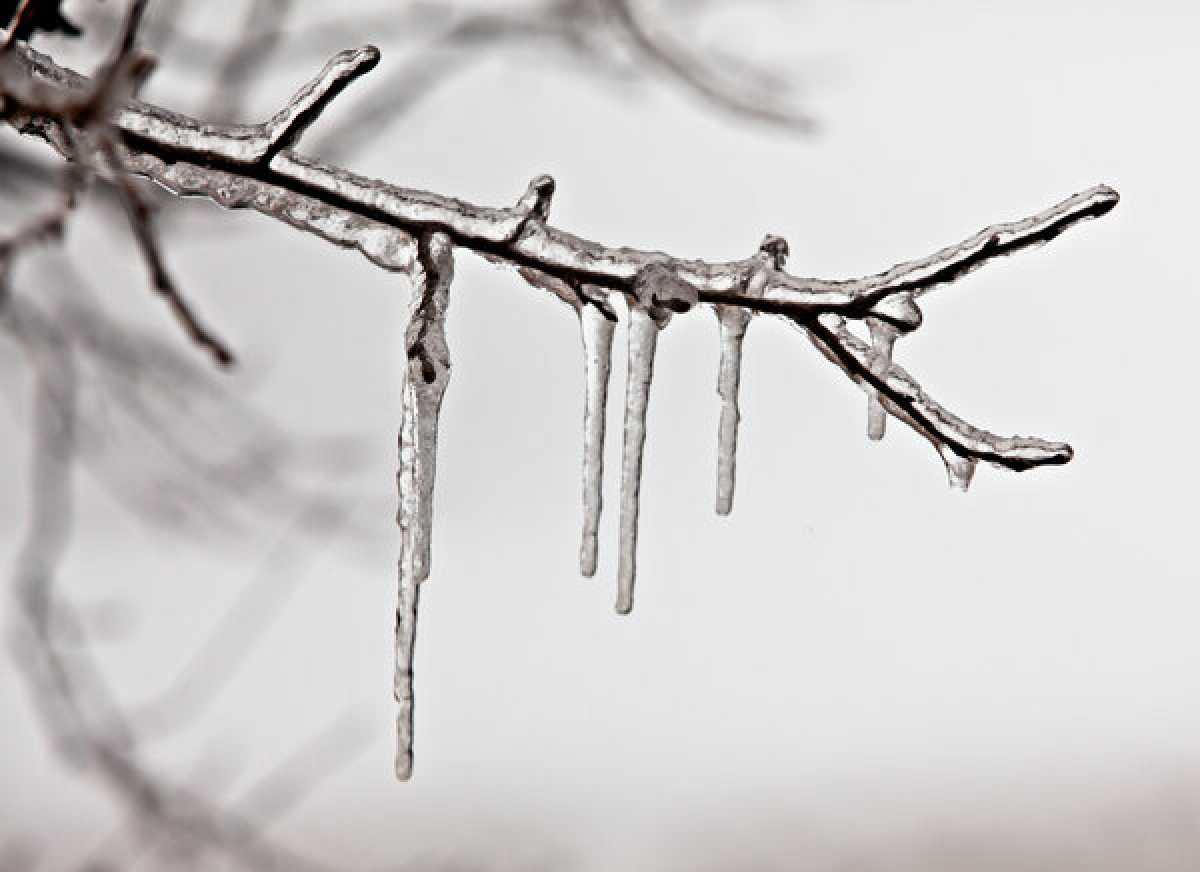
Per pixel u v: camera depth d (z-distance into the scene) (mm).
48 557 1797
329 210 1443
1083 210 1429
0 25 1473
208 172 1437
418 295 1437
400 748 1456
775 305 1441
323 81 1426
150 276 1349
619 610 1474
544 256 1442
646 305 1443
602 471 1475
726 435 1481
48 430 1815
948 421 1438
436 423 1449
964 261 1434
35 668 1801
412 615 1453
